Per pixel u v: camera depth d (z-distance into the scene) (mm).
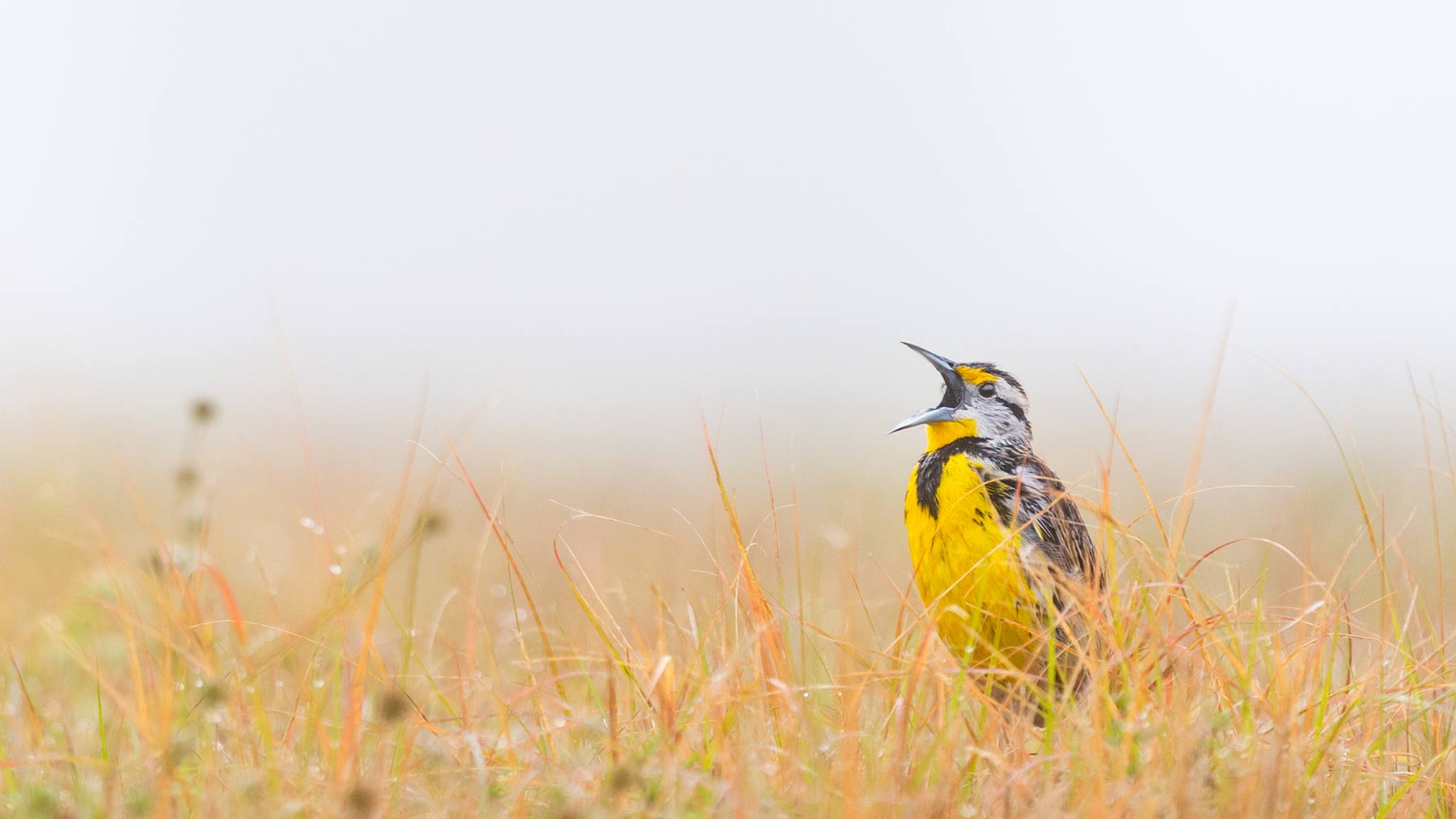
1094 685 7410
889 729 7617
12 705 8719
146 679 8438
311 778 6855
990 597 9195
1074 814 6414
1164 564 8500
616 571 12242
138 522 14320
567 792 6562
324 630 8836
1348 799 6848
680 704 7676
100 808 6539
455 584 12219
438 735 7246
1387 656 8688
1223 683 7707
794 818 6504
